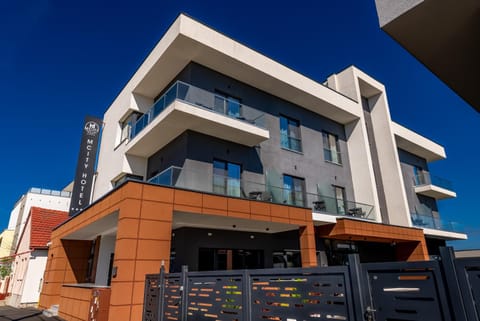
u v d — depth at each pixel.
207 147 11.71
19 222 27.39
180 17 11.22
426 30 3.61
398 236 15.19
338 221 13.30
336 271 3.47
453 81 4.47
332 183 15.99
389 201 18.14
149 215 7.93
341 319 3.31
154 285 6.84
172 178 9.15
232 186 10.88
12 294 18.66
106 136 16.83
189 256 10.79
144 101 14.71
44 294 14.04
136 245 7.50
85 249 14.49
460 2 3.18
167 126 11.12
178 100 10.21
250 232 12.57
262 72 13.30
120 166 13.78
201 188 9.88
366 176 16.58
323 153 16.33
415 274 2.81
